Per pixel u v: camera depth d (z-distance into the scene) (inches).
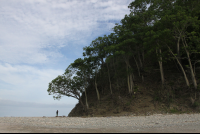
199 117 688.4
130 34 1169.4
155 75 1315.2
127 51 1238.3
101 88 1556.3
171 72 1263.5
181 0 1209.4
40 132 392.8
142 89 1222.9
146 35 1093.1
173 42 1170.0
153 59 1194.6
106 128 481.4
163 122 597.9
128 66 1341.0
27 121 727.7
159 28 1098.7
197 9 1130.0
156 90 1153.4
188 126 493.7
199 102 908.6
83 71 1406.3
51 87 1302.9
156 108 994.7
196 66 1177.4
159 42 1086.4
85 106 1373.0
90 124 601.9
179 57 1112.2
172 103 991.0
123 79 1445.6
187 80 1055.0
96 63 1478.8
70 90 1336.1
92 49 1393.9
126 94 1259.8
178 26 1008.2
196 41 1008.2
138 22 1280.8
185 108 919.7
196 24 1037.2
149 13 1272.1
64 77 1322.6
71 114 1441.9
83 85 1386.6
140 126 515.5
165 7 1259.2
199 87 980.6
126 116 943.0
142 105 1067.9
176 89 1081.4
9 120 776.3
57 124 603.5
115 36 1336.1
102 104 1299.2
